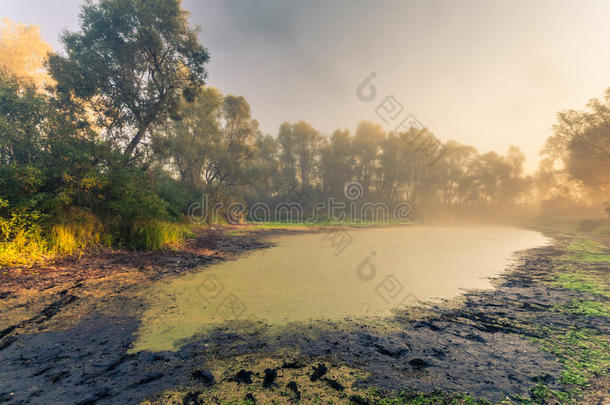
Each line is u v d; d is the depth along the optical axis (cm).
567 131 1895
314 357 222
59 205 601
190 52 1230
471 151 4003
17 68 1509
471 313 322
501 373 194
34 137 670
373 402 162
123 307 335
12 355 218
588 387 174
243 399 166
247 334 267
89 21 1088
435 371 199
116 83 1130
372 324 292
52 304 334
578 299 359
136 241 716
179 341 250
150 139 1257
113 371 198
